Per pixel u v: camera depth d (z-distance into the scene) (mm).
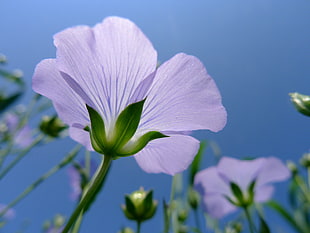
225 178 90
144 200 63
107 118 48
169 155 53
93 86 47
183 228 91
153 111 49
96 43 46
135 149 48
